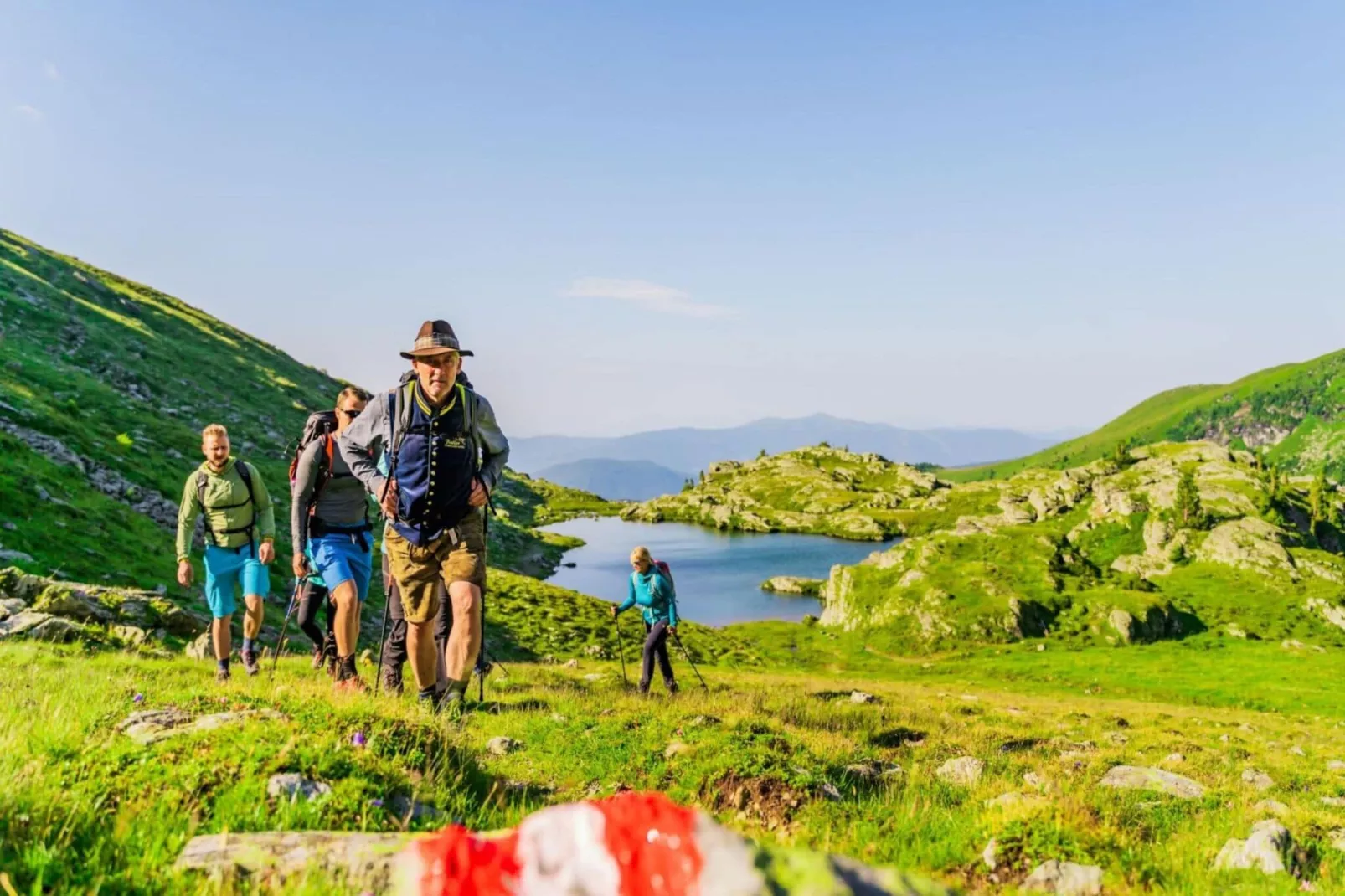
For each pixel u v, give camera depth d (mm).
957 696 40156
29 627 17469
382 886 3334
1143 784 11953
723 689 21047
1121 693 106000
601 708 13602
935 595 152750
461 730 8977
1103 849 6129
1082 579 167750
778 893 2502
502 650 81688
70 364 111500
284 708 7301
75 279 158375
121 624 20469
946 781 10062
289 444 11781
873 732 15891
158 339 152375
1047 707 38281
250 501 12727
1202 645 142375
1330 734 42531
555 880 2715
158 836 4035
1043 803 6730
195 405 127250
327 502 11461
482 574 8453
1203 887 5926
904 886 2713
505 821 6031
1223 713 56562
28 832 3979
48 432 62344
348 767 5566
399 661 11984
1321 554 179875
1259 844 7004
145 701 7613
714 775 8680
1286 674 117562
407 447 7730
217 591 12648
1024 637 145875
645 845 2648
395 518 7984
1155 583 174500
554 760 9945
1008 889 5617
